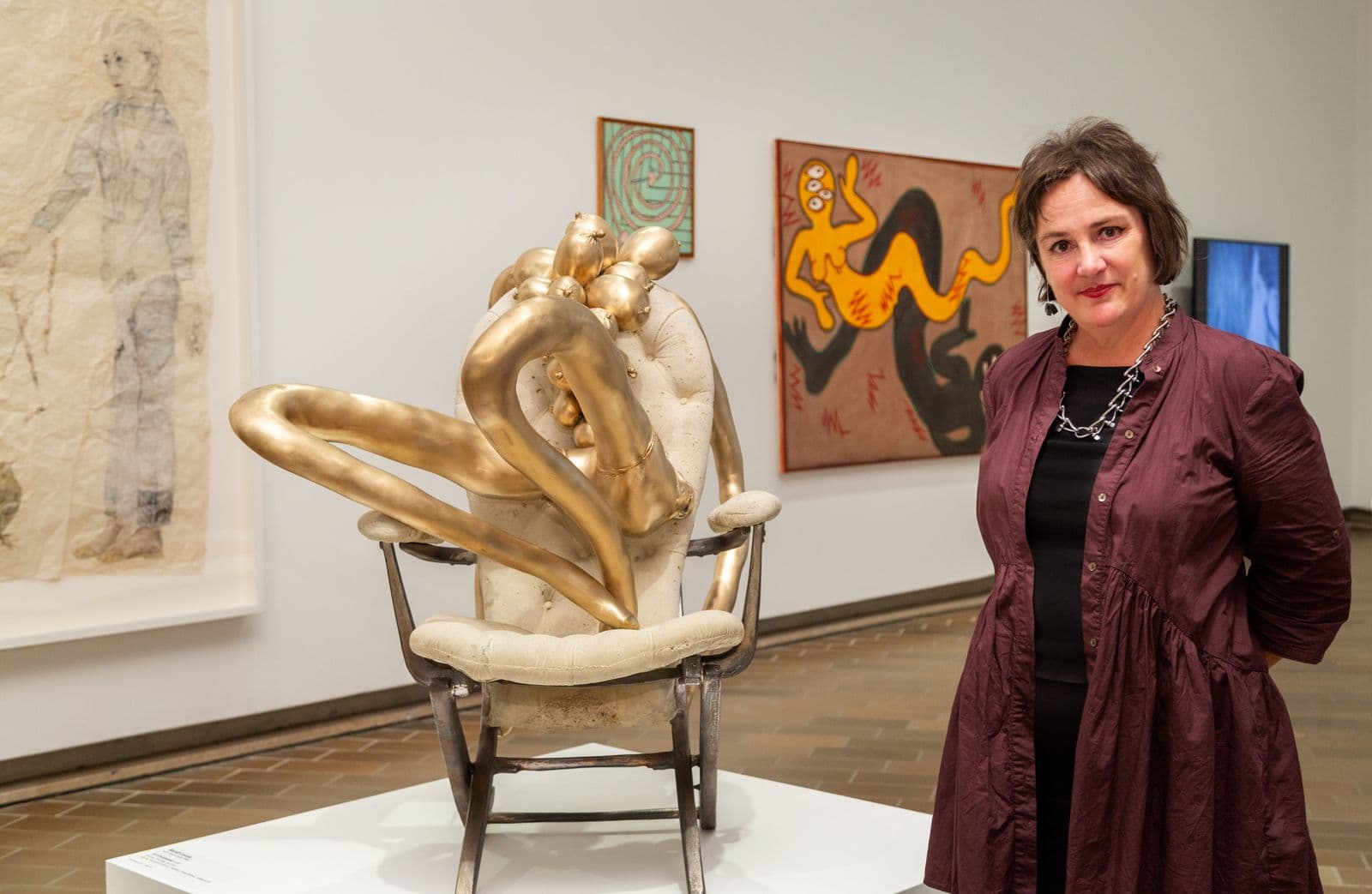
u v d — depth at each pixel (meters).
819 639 6.87
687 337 3.32
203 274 4.78
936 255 7.64
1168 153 9.38
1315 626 1.94
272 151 5.00
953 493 7.89
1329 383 10.91
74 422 4.49
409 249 5.42
